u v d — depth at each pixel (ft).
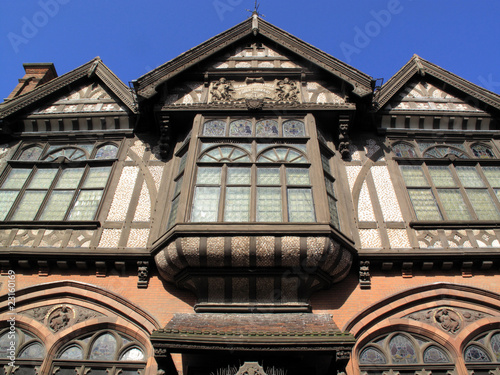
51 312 25.88
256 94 35.99
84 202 31.32
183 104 34.01
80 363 23.89
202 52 37.24
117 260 27.25
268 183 28.89
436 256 27.17
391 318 25.77
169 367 20.62
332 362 20.86
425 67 40.01
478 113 36.96
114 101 38.83
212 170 29.78
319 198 27.61
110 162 34.09
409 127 36.78
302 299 25.23
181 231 25.07
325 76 36.91
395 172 33.09
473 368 23.82
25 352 24.45
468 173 33.65
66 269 27.50
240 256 24.73
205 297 25.29
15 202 31.50
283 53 39.19
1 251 26.99
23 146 35.96
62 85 39.29
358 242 28.45
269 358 22.08
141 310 25.52
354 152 34.53
